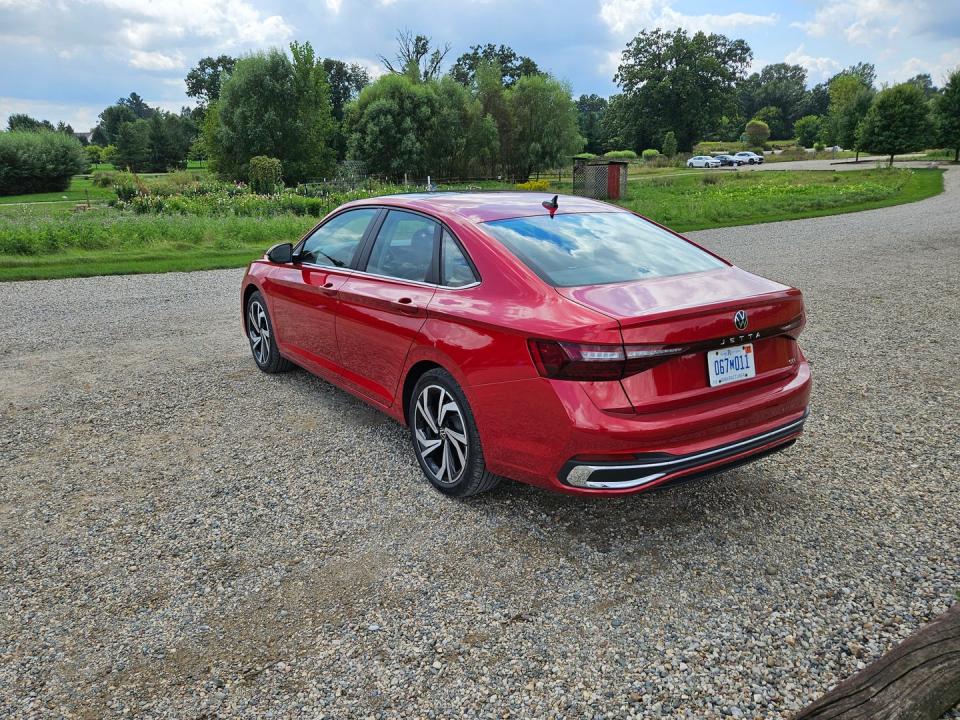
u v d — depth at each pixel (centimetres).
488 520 348
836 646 252
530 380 296
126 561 318
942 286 968
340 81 10781
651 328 278
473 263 346
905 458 409
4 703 234
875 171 5156
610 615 273
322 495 378
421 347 359
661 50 10619
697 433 291
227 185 3947
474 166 6097
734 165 7912
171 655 256
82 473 411
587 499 368
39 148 5272
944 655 230
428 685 238
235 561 316
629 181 5500
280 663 251
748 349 313
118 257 1448
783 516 345
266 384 573
